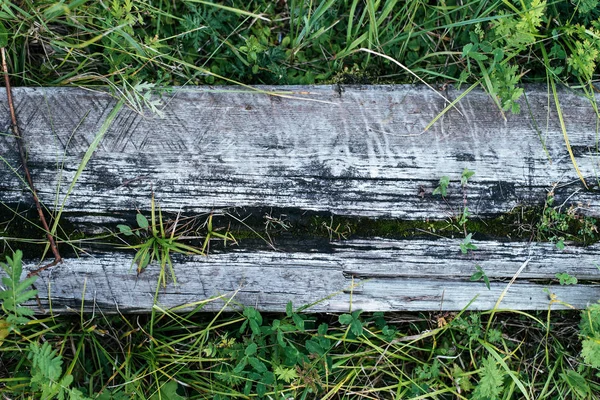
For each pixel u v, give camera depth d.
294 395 0.81
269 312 0.83
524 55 0.84
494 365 0.80
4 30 0.78
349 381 0.84
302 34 0.83
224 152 0.77
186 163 0.76
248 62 0.85
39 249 0.76
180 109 0.78
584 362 0.82
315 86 0.79
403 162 0.77
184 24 0.83
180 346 0.83
